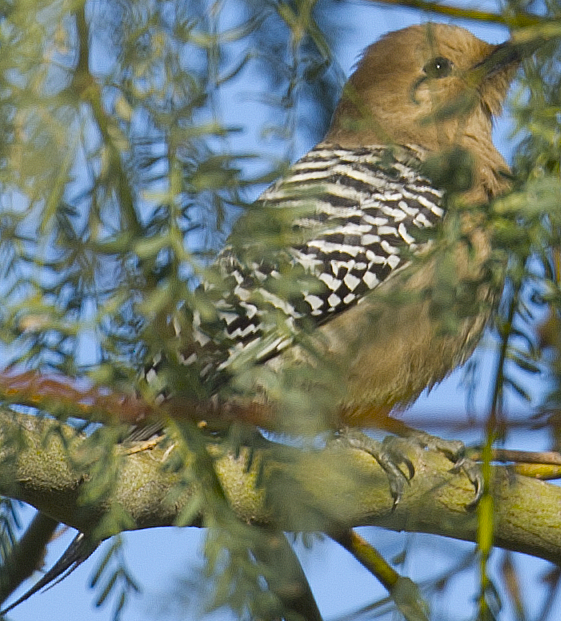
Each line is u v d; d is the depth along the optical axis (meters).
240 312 5.51
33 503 7.73
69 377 5.25
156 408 5.41
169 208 5.07
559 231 5.68
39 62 5.02
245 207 5.09
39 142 4.95
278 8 5.31
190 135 4.99
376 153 6.32
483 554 5.82
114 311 5.16
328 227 5.34
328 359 5.74
